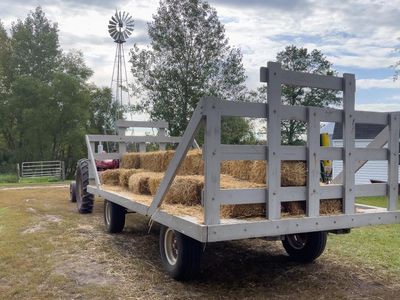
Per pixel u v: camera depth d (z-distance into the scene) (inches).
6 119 1332.4
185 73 872.9
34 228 237.6
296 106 131.2
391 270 167.5
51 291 139.6
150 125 300.2
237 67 900.6
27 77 1290.6
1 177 929.5
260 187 130.7
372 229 250.4
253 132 833.5
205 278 154.6
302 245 177.3
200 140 457.7
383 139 154.2
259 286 147.1
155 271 160.4
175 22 882.8
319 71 1099.3
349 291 143.3
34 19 1423.5
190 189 152.2
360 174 618.5
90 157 272.1
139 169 245.9
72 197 360.2
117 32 913.5
